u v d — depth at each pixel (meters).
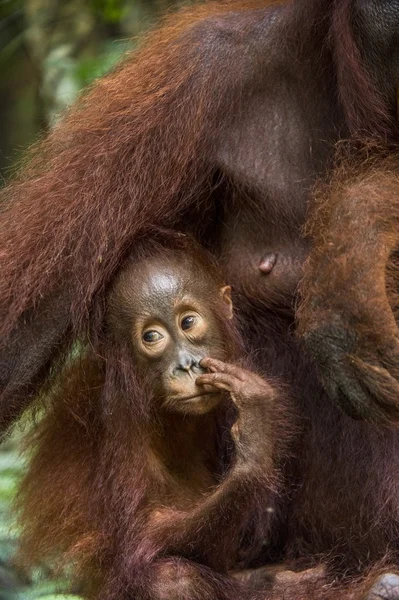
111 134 10.10
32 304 9.81
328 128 10.15
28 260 9.85
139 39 11.63
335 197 9.28
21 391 10.04
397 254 9.30
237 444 9.09
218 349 9.89
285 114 10.21
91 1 18.44
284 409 9.62
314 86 10.12
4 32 19.47
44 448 10.77
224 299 10.15
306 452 10.22
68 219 9.84
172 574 9.39
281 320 10.43
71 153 10.20
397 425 8.84
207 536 9.38
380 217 8.95
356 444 10.00
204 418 10.36
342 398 8.96
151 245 10.09
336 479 10.10
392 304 9.14
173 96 10.09
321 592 9.58
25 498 10.92
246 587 9.69
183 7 11.60
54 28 18.92
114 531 9.91
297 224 10.26
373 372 8.69
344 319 8.77
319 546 10.29
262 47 10.17
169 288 9.80
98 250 9.79
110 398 10.02
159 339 9.75
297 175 10.20
